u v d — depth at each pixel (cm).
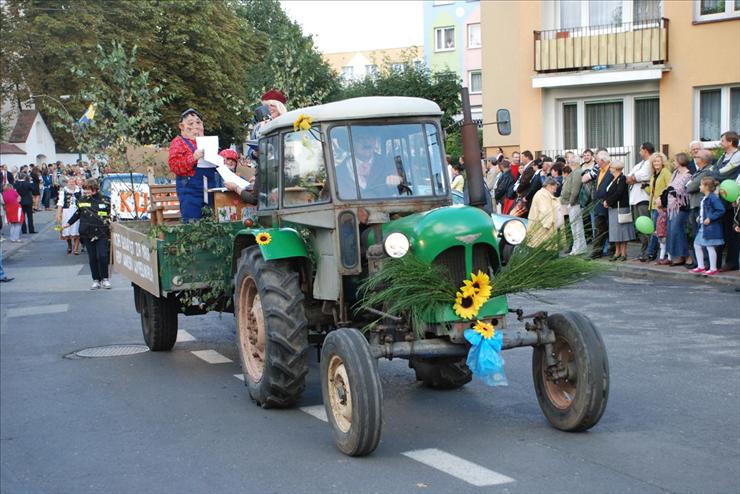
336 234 655
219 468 595
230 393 807
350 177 668
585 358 606
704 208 1362
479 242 600
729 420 659
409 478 554
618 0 2281
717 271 1395
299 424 691
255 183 799
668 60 2184
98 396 819
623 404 711
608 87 2295
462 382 773
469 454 596
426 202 678
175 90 4422
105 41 4312
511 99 2564
